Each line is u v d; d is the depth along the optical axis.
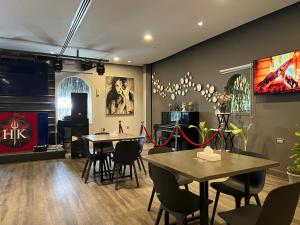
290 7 4.17
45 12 4.15
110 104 8.55
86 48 6.48
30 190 3.81
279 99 4.40
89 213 2.97
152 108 8.88
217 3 3.89
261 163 2.22
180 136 6.35
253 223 1.72
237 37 5.27
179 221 1.94
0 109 6.53
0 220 2.80
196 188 3.81
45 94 6.99
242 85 5.35
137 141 4.03
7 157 5.77
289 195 1.53
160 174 1.96
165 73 8.00
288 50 4.22
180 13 4.26
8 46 6.19
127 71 8.90
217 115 5.64
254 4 3.95
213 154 2.39
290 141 4.23
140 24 4.77
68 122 6.99
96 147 4.76
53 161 5.94
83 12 4.16
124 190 3.78
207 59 6.15
